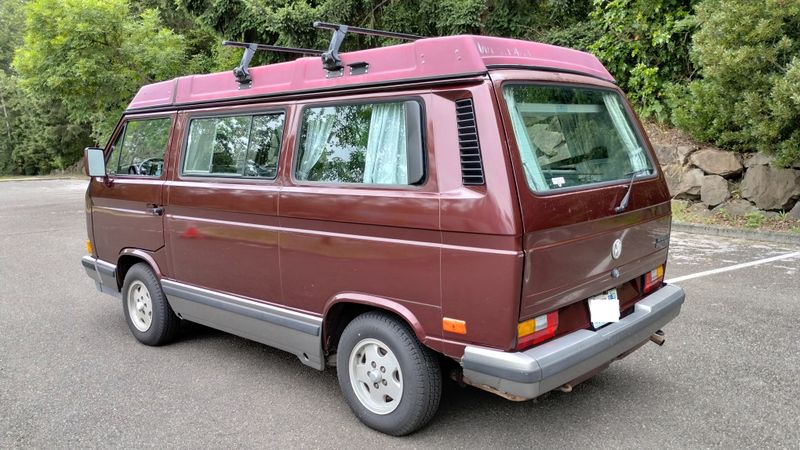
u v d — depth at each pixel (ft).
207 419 12.52
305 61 12.75
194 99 15.28
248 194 13.33
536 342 9.92
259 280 13.41
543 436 11.37
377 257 11.03
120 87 50.49
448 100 10.22
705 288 20.66
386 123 11.13
